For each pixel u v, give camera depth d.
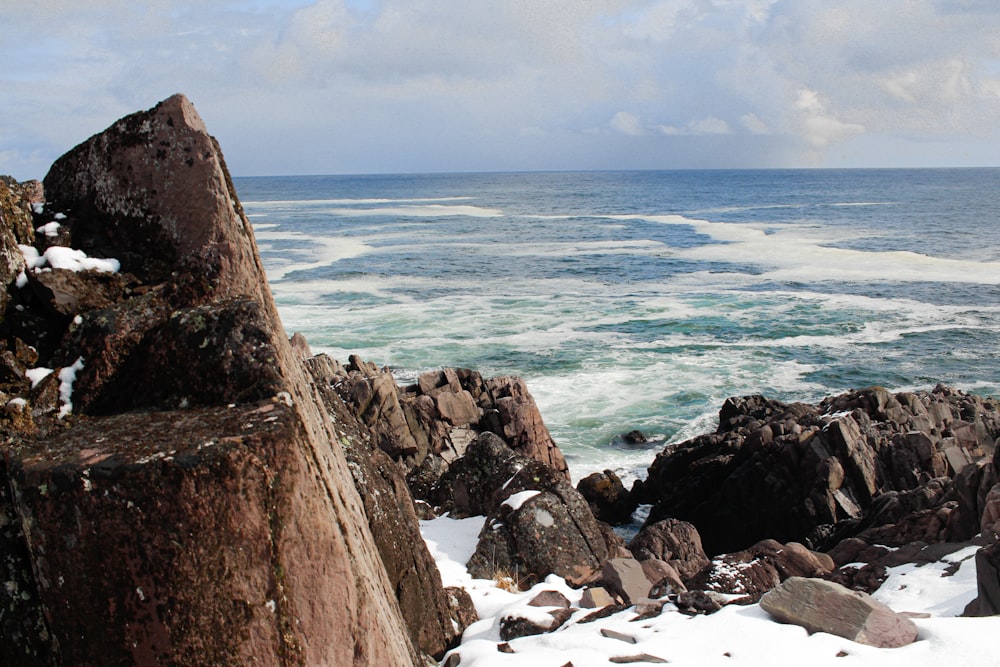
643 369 27.89
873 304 38.03
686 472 19.20
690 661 5.46
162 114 4.09
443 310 38.06
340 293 43.22
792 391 25.67
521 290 43.66
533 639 6.17
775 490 17.39
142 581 3.04
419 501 10.92
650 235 74.38
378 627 3.45
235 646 3.09
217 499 3.03
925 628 5.64
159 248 4.04
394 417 17.95
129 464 3.00
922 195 138.12
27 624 3.19
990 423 18.45
